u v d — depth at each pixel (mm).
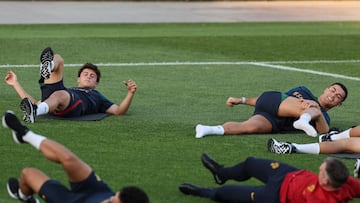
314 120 30547
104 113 33062
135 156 27172
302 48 56000
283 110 30625
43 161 26047
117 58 49719
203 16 75000
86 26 65812
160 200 22922
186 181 24641
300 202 20719
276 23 71250
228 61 49719
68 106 31781
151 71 45375
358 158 27297
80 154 27188
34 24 66062
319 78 44812
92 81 32969
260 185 23875
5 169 25172
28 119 30953
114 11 77000
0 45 53219
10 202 22344
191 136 30016
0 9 75562
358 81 44156
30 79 41688
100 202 19609
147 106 35531
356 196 20859
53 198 20141
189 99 37625
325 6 86000
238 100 31906
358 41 60156
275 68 47750
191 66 47500
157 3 84938
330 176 20141
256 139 29719
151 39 58281
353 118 34594
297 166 26297
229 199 22234
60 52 51406
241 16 75750
